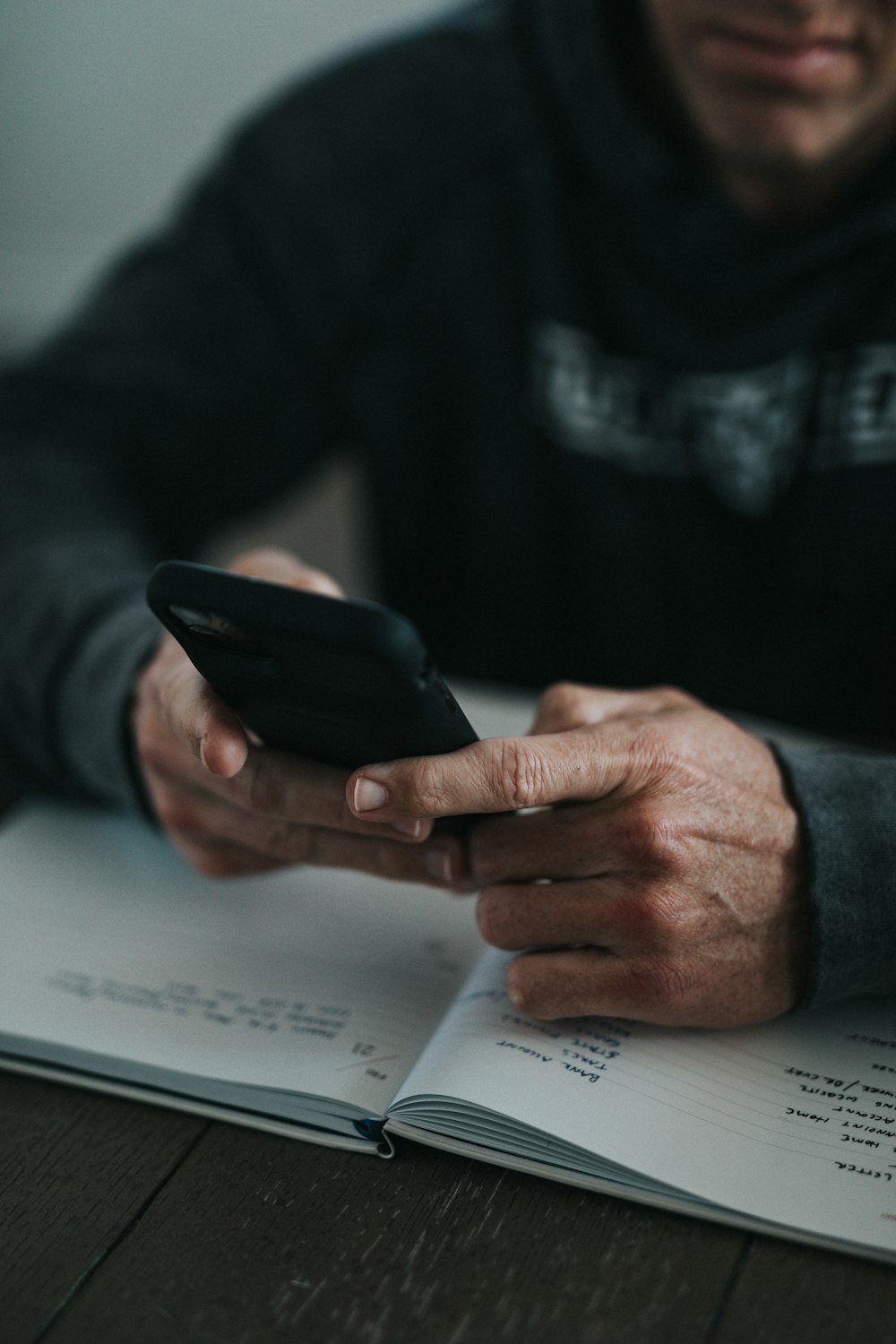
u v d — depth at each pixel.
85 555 0.83
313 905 0.67
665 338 0.98
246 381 1.07
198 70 2.20
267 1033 0.56
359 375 1.11
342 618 0.42
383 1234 0.48
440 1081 0.51
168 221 1.12
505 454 1.10
